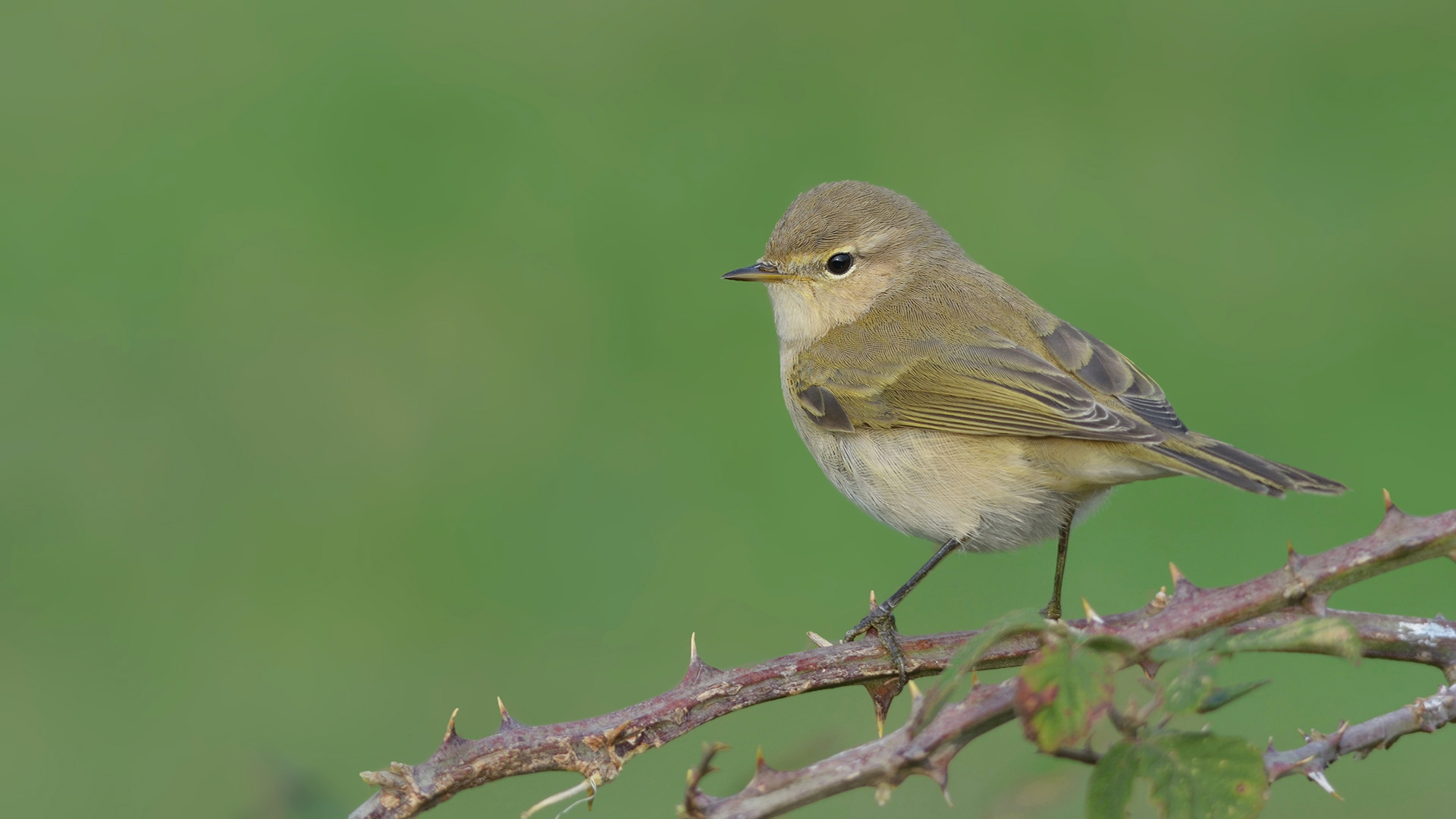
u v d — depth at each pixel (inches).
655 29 719.1
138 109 650.8
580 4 750.5
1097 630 151.8
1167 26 677.9
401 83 680.4
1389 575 428.8
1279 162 575.5
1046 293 523.5
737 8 722.2
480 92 660.7
